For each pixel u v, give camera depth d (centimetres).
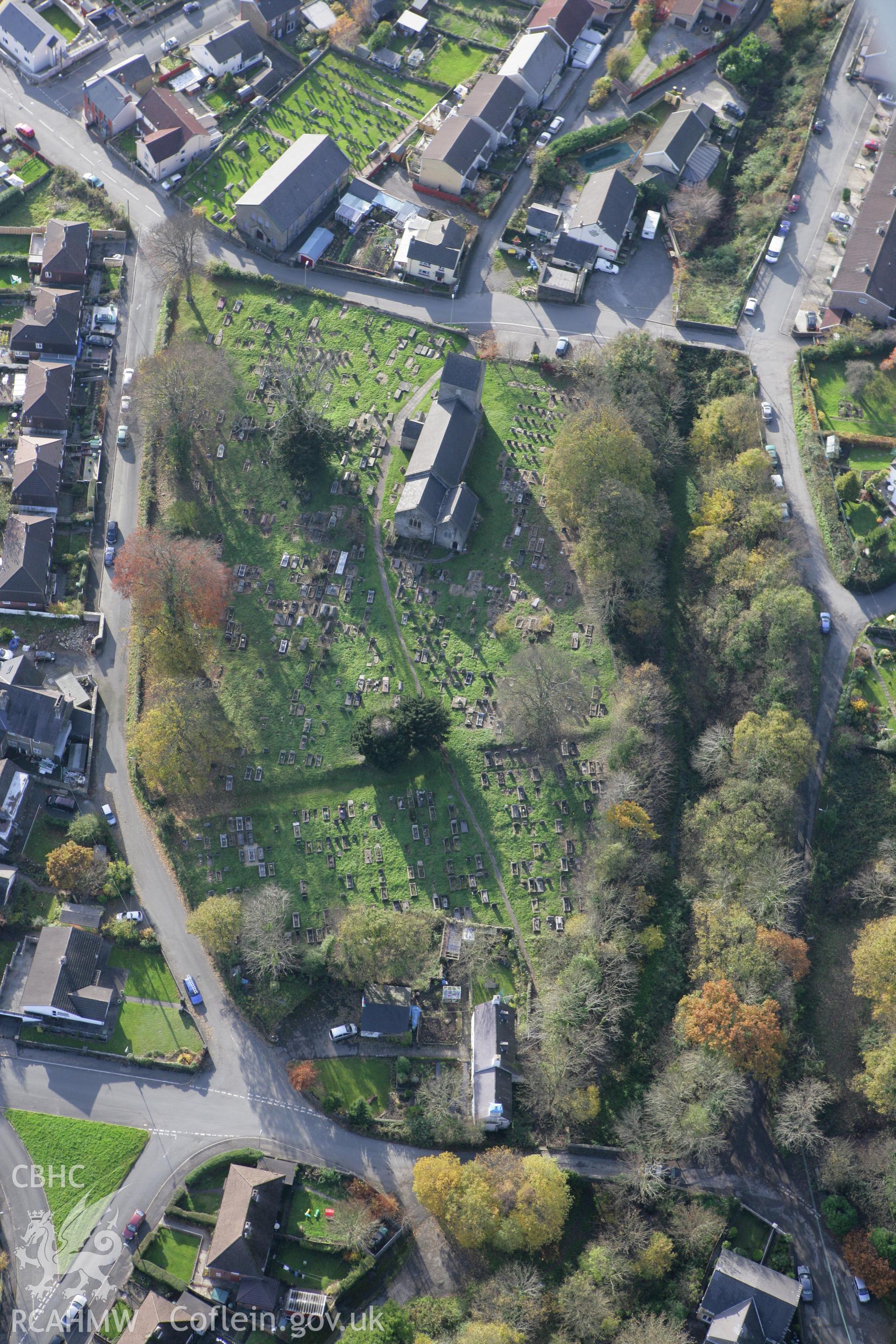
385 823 16262
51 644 17488
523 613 17675
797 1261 13975
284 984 15200
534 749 16700
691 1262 13738
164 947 15488
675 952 15375
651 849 15925
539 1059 14625
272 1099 14650
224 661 17425
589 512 17038
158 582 16488
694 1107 13925
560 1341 13088
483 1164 13738
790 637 16575
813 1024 15075
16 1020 14938
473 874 15900
